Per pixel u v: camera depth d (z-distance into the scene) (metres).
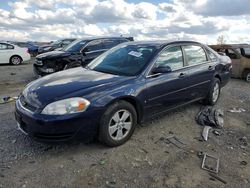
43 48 21.38
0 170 3.16
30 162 3.35
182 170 3.30
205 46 5.85
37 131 3.32
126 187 2.93
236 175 3.25
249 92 8.08
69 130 3.32
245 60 10.34
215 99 6.09
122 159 3.49
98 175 3.12
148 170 3.27
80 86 3.65
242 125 4.98
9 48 15.99
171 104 4.66
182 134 4.40
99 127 3.58
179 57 4.88
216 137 4.34
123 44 5.26
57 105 3.30
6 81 9.41
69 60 8.84
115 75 4.12
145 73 4.14
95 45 9.40
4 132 4.23
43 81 4.02
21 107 3.59
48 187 2.88
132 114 3.92
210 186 3.01
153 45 4.70
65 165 3.31
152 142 4.04
